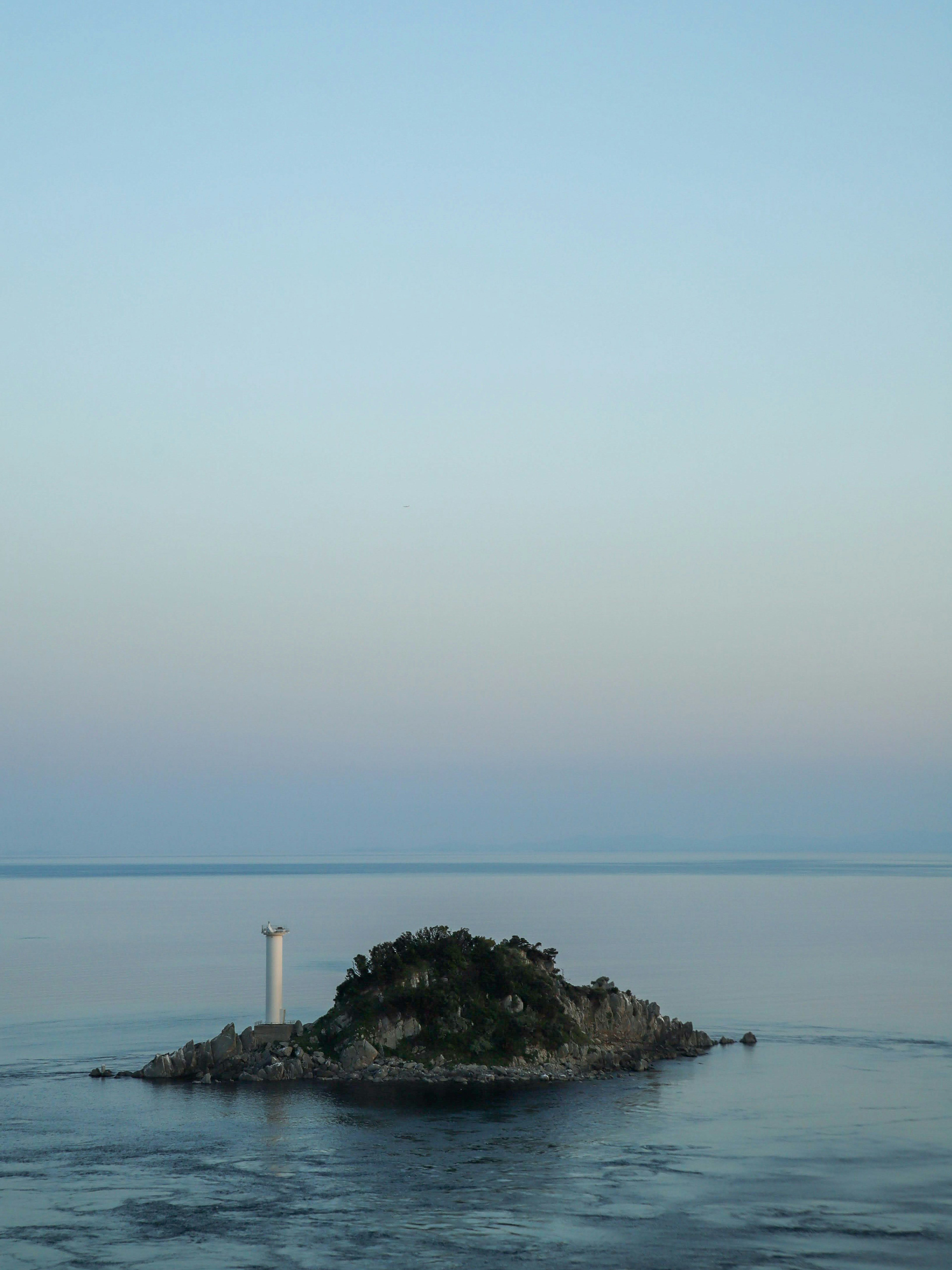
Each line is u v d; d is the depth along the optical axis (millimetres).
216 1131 62344
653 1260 44844
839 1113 65438
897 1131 61750
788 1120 64062
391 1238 47312
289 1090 71125
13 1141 60688
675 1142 60000
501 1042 77312
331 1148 59188
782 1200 51344
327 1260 45219
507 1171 55500
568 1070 75625
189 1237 47656
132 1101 68812
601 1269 44125
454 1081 73062
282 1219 49531
